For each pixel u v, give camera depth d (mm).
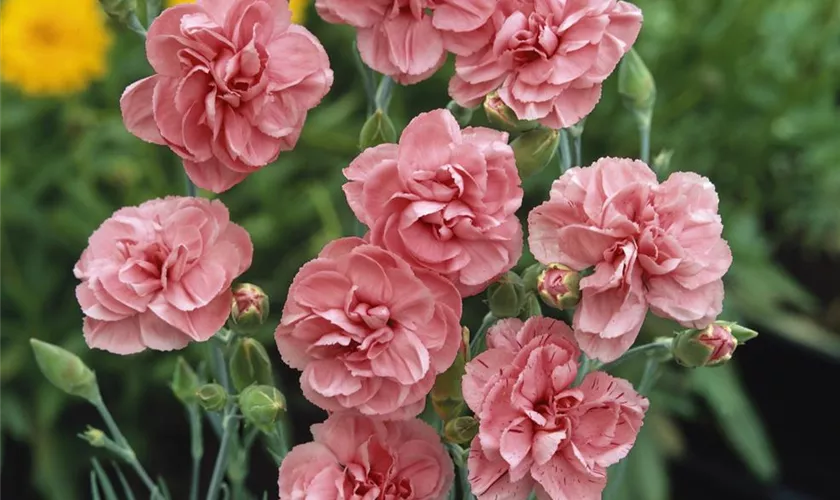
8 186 1047
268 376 616
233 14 577
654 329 995
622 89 664
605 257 566
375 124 611
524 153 599
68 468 1084
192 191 630
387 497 574
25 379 1091
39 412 1047
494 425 564
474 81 595
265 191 1064
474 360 571
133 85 584
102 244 591
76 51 984
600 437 567
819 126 1084
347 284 566
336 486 570
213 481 626
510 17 588
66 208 1073
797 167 1136
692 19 1109
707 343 588
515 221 574
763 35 1136
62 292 1113
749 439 1001
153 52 579
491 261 571
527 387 564
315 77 583
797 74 1136
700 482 1132
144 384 1097
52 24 975
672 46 1102
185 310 580
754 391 1150
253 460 1083
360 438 577
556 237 573
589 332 568
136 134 589
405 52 596
